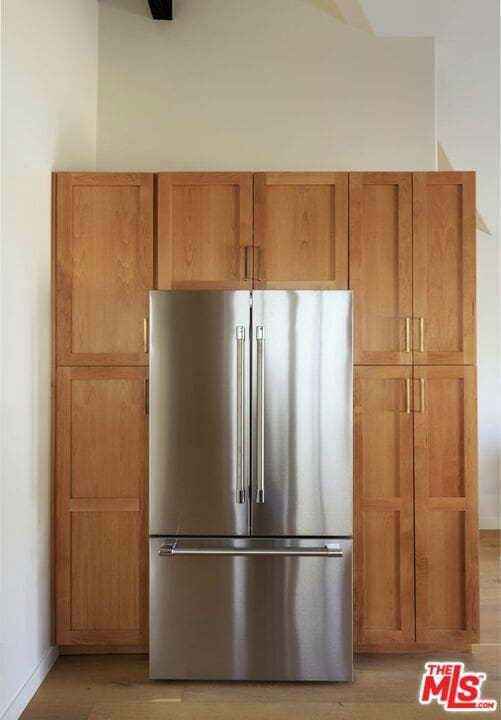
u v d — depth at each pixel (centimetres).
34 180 234
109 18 320
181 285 255
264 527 234
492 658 254
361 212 255
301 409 236
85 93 301
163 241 255
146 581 251
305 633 233
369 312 256
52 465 252
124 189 257
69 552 250
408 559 252
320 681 237
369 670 245
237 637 233
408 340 254
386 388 255
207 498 235
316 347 237
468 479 252
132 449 253
